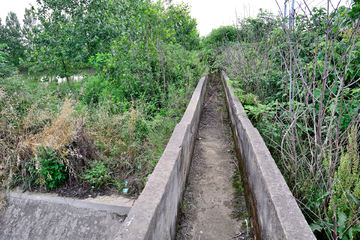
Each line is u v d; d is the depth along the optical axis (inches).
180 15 333.7
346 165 76.9
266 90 181.6
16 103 187.6
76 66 469.1
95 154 148.0
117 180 133.8
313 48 138.2
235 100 208.5
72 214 120.9
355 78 119.4
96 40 416.5
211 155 180.5
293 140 92.1
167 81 287.3
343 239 68.0
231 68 289.6
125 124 178.1
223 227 109.1
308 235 57.6
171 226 93.4
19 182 138.6
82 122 149.5
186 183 140.9
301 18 126.0
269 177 83.8
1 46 281.9
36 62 440.5
